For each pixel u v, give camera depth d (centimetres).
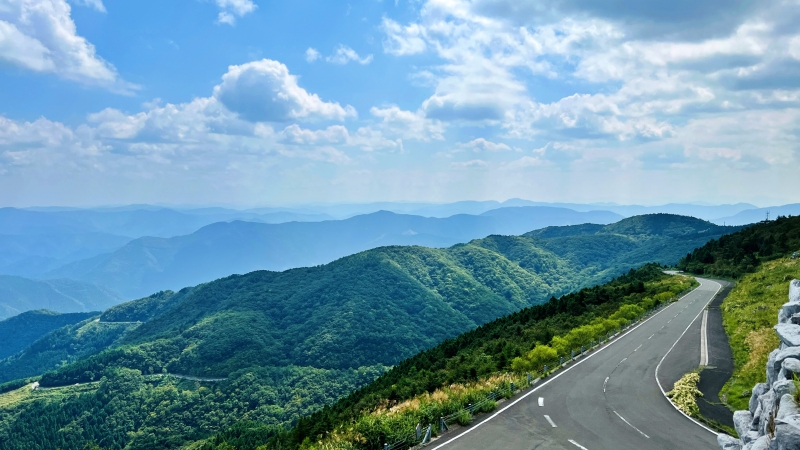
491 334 6556
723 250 11312
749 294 6075
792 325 1491
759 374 3091
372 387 5456
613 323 5228
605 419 2589
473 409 2700
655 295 7338
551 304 7469
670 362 3900
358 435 2241
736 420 1505
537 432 2381
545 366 3694
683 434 2361
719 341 4538
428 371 4769
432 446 2200
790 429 987
